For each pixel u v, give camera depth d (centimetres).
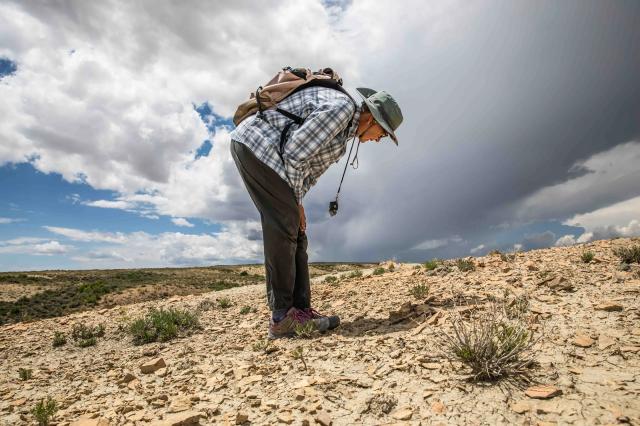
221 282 6550
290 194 338
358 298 527
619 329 270
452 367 242
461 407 197
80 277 7562
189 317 522
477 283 477
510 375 224
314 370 272
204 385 274
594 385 200
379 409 204
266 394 241
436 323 335
